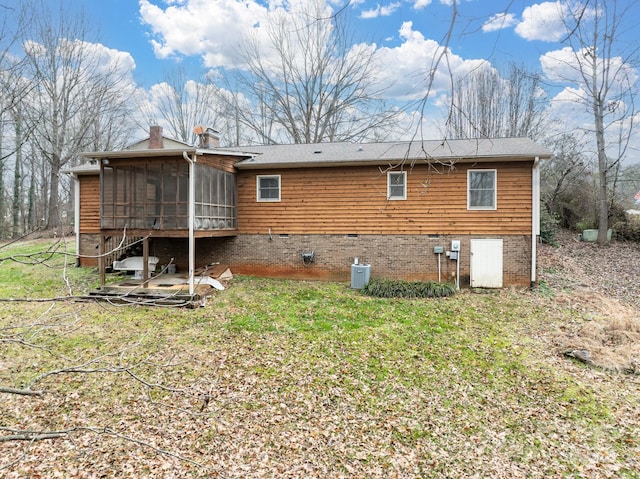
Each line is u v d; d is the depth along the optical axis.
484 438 4.80
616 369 6.25
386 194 12.48
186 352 7.20
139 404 5.54
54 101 19.75
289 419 5.23
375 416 5.29
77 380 6.17
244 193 13.57
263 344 7.55
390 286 11.12
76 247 14.97
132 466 4.36
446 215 12.08
